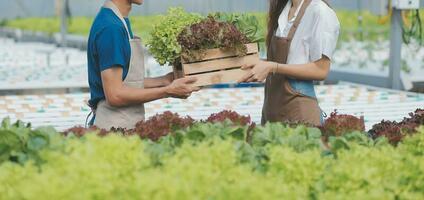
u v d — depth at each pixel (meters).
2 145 3.69
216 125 4.08
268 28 5.04
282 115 4.98
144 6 12.09
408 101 7.95
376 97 8.30
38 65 12.98
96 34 4.59
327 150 3.90
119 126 4.70
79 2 15.77
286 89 4.92
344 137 4.08
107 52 4.55
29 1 17.42
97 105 4.79
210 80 4.73
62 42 15.05
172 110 7.14
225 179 3.16
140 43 4.71
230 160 3.32
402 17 8.98
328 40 4.79
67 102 7.82
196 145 3.68
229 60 4.76
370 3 9.21
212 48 4.73
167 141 3.86
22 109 7.31
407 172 3.42
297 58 4.89
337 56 14.69
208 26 4.70
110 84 4.57
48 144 3.67
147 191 2.79
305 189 3.27
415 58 12.51
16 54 15.04
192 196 2.78
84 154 3.23
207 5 11.05
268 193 2.87
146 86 4.96
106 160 3.29
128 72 4.66
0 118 6.64
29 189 2.76
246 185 2.84
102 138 3.56
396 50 9.14
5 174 3.06
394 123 4.78
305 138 3.92
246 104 7.67
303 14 4.86
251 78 4.73
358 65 13.20
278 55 4.95
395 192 3.25
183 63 4.71
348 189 3.20
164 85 5.00
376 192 3.04
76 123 6.34
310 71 4.81
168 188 2.78
